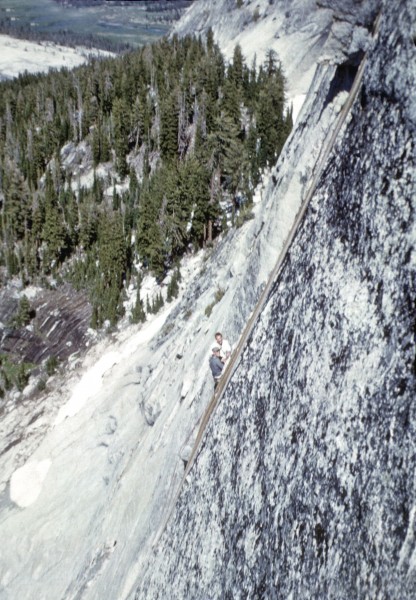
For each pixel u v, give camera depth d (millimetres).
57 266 89938
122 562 18766
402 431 7848
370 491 8062
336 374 9734
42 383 65875
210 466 13461
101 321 71750
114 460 31750
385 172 9773
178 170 73375
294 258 12750
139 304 68125
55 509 32562
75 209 95812
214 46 117688
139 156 103375
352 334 9617
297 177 18031
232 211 72125
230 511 11781
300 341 11188
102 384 49750
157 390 28875
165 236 71625
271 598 9492
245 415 12609
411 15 9625
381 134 10117
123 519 21922
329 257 11055
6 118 139375
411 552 7000
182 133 96812
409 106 9398
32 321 80438
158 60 117438
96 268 81688
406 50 9602
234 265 29281
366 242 9922
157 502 17734
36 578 28484
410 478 7430
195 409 18297
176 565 13242
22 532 32469
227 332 19328
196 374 21656
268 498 10570
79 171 110188
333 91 16766
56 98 130875
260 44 110250
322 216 11812
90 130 113688
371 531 7789
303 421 10258
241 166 73000
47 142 116000
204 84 100875
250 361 13328
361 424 8688
